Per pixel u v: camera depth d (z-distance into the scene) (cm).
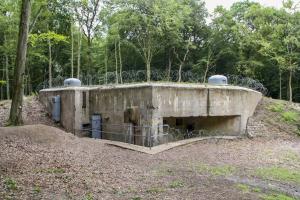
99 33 3406
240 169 1138
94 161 1078
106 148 1338
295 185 982
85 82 3175
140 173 980
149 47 3098
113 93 1736
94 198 721
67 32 3425
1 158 987
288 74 3359
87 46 3491
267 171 1130
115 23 3055
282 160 1337
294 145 1725
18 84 1527
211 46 3447
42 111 2108
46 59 3250
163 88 1608
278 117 2189
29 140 1234
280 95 3272
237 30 3186
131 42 3375
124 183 858
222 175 1036
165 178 944
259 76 3509
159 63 3741
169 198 760
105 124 1781
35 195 709
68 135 1409
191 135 1909
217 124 2072
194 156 1313
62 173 900
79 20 3183
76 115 1834
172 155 1308
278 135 1973
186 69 3616
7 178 807
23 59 1538
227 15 3372
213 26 3472
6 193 704
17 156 1030
